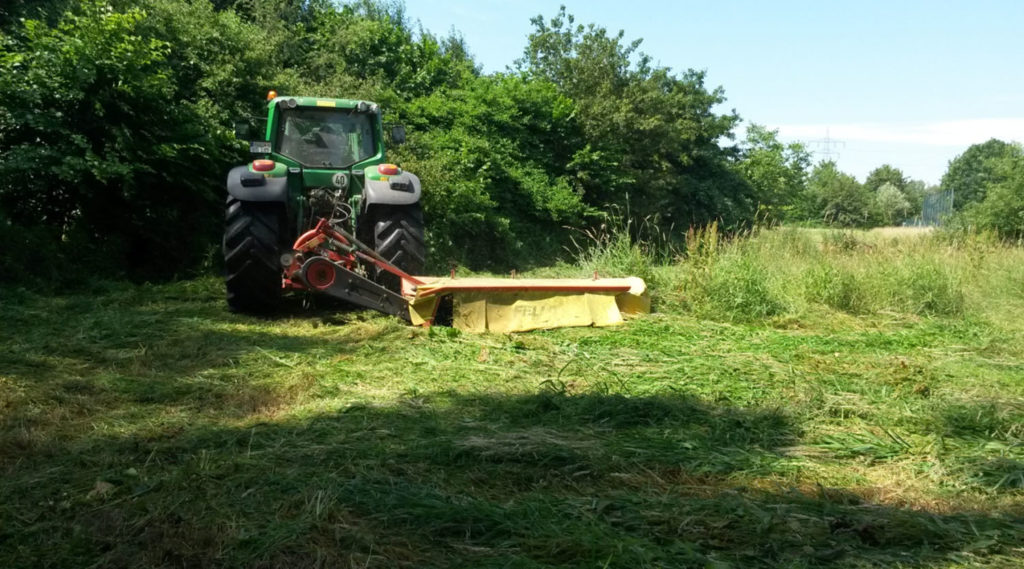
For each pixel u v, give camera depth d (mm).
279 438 3643
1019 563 2492
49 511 2816
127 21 9469
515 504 2896
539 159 17969
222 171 10812
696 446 3637
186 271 9758
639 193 20766
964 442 3861
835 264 9641
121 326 6215
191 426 3855
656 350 6031
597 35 21406
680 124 21781
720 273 8297
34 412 3932
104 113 9109
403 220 7594
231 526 2648
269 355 5355
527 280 7160
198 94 11742
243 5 17047
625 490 3113
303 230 7719
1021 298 9609
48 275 8164
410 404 4273
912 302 8797
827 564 2477
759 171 28047
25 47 9805
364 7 21641
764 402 4484
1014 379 5379
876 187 78188
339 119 8039
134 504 2840
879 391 4820
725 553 2531
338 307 7484
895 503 3086
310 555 2459
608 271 9188
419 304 6648
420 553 2516
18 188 8812
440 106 16500
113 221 9602
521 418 4082
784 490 3154
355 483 2980
